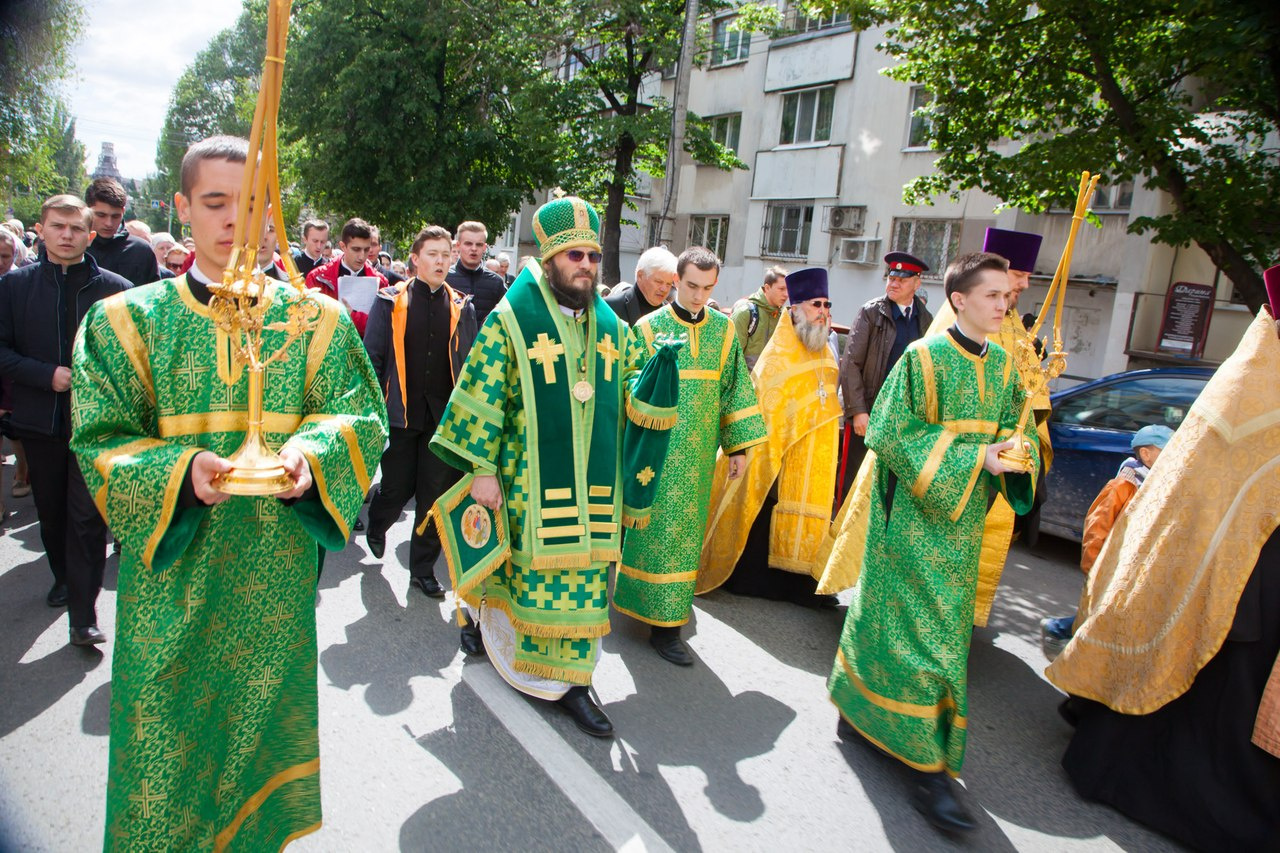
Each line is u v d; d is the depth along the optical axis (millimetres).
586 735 3203
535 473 3037
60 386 3564
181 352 1813
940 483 2779
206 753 1866
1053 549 6598
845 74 18703
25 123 20203
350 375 2055
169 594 1767
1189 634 2705
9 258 5801
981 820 2873
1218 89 11586
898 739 2855
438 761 2953
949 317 3828
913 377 2965
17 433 3654
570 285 3027
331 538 1895
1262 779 2629
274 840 2061
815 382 4703
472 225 6082
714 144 20391
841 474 5301
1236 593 2617
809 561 4660
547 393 3047
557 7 19922
